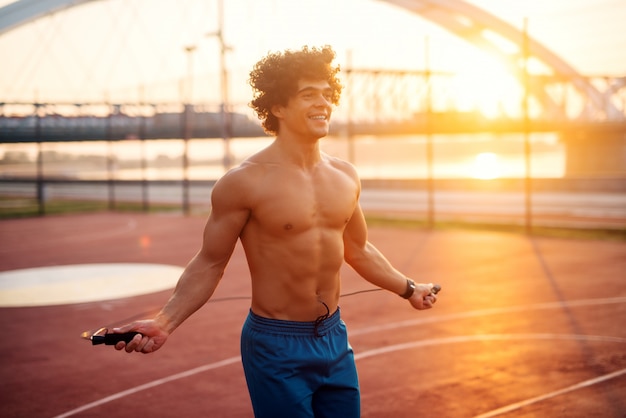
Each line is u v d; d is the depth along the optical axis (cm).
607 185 2692
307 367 271
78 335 745
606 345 610
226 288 1020
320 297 278
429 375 542
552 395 485
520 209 2323
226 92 2856
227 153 2886
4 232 2102
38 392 542
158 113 3020
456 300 847
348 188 282
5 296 1012
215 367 590
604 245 1310
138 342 248
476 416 449
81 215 2733
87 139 4178
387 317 762
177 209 2805
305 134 268
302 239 270
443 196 3039
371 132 4394
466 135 4859
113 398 518
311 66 264
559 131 4872
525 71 1516
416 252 1325
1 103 3647
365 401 486
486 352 602
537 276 1000
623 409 453
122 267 1291
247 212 270
